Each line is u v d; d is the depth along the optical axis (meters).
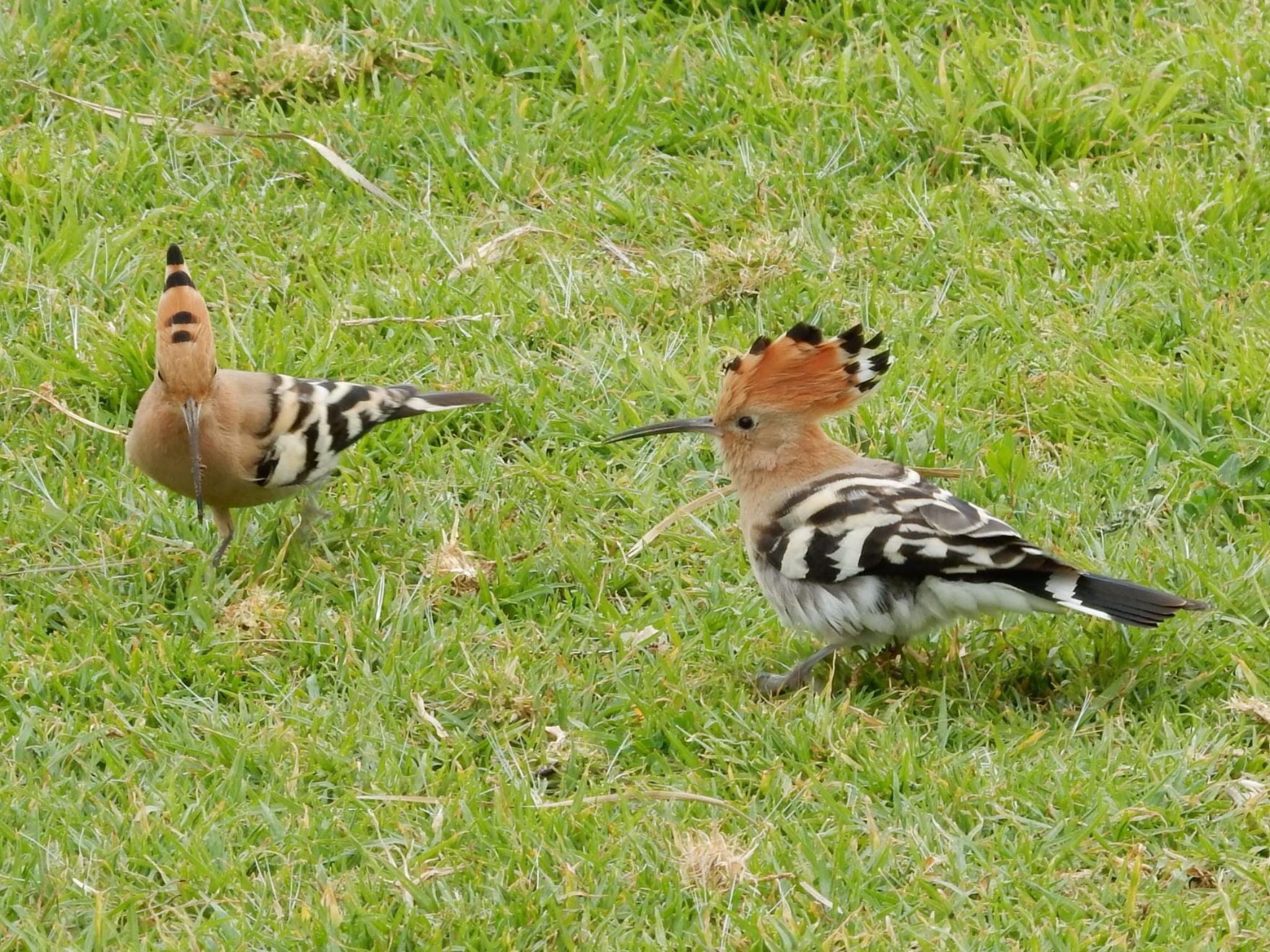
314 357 11.88
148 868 8.33
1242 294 12.70
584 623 10.23
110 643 9.70
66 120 13.85
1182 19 15.26
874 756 9.08
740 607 10.42
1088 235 13.21
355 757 9.16
